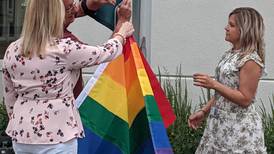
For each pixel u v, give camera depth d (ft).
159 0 23.12
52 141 11.98
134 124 14.08
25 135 12.09
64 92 12.21
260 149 15.06
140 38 23.29
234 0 22.91
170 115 14.34
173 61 23.25
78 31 23.65
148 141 13.94
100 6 14.23
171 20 23.17
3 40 24.93
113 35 13.47
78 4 14.55
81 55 12.13
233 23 15.06
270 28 22.90
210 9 23.02
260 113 22.85
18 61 12.20
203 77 14.58
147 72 14.21
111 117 13.89
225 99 15.14
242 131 14.93
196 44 23.17
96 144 13.78
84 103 13.76
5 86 12.87
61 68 12.09
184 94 22.99
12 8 25.00
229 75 14.89
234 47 15.35
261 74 15.01
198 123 16.43
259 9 22.86
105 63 13.99
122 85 14.01
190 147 19.95
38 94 12.10
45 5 11.98
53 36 12.14
